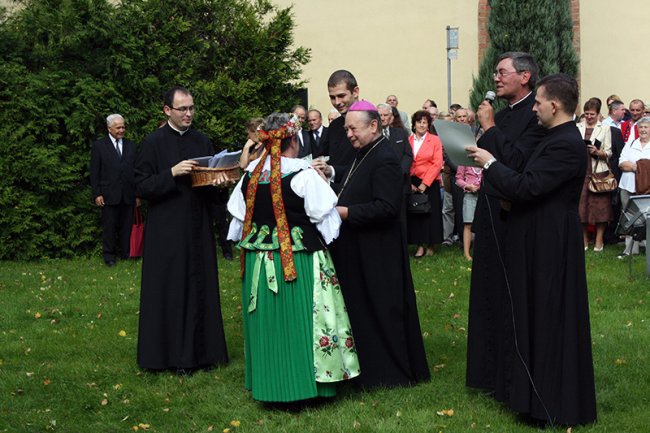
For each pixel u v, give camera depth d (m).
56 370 6.07
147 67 11.39
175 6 11.69
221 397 5.47
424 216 10.23
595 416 4.80
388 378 5.53
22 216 10.77
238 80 11.95
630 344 6.42
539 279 4.72
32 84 10.85
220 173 5.85
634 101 11.41
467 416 5.02
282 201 5.06
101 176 10.57
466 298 8.05
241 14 12.00
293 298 5.05
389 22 15.15
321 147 6.45
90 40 11.23
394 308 5.49
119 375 5.96
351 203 5.45
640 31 14.25
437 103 15.05
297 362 5.06
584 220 10.63
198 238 6.07
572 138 4.70
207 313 6.09
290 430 4.86
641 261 9.73
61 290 8.91
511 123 5.19
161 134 6.13
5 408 5.34
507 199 4.78
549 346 4.70
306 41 15.47
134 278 9.53
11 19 11.70
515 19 13.70
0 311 7.94
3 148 10.70
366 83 15.30
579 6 14.27
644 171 10.07
